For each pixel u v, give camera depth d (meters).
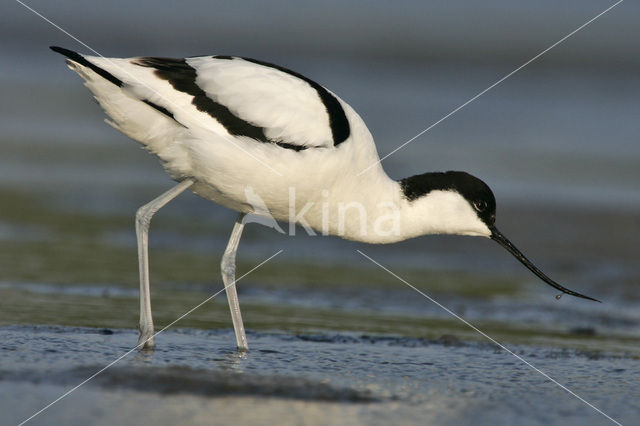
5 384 6.79
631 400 7.25
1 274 10.79
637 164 19.44
